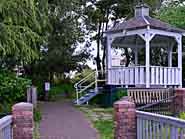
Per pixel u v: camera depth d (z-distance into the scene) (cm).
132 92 1719
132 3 2789
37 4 1469
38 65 2400
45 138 977
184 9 2297
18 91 1373
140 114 745
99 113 1566
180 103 1243
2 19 1236
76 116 1453
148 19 1834
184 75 2352
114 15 2994
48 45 2277
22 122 739
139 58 2511
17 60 1399
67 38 2339
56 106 1894
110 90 1875
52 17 1956
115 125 787
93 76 2505
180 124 570
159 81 1770
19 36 1258
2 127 587
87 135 1031
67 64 2673
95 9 2958
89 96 2033
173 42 1970
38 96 2423
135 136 768
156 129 669
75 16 2572
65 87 2753
